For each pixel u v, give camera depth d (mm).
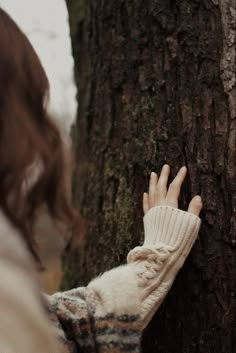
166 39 1812
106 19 1981
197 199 1675
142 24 1864
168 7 1816
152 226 1643
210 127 1746
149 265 1569
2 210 1119
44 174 1175
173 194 1672
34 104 1170
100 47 2025
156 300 1553
